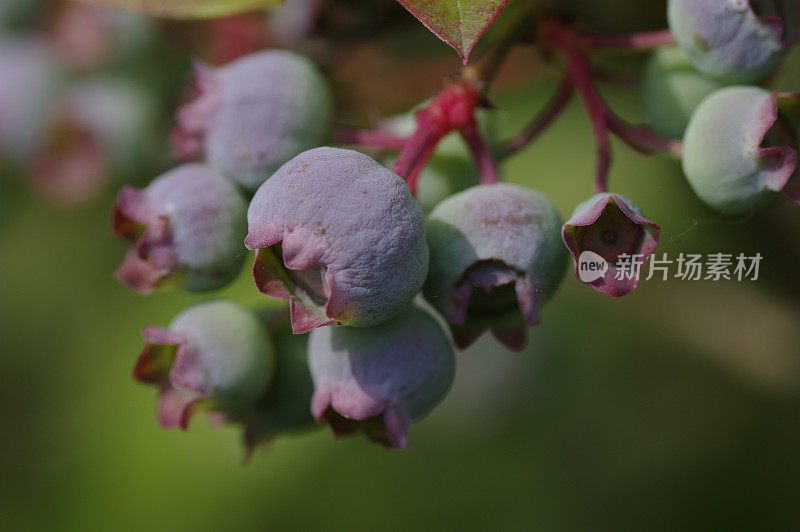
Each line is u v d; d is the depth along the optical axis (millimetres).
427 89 260
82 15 273
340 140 224
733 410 268
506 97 267
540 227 209
